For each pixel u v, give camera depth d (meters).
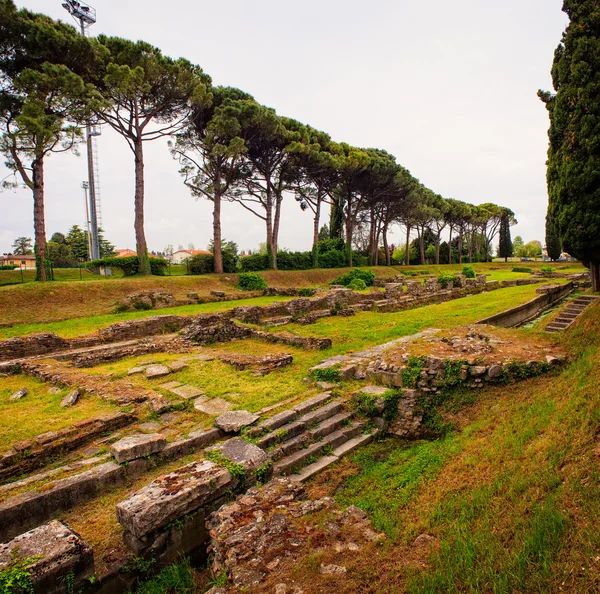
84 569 3.64
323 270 42.94
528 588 2.87
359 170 41.31
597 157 9.80
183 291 27.84
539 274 40.66
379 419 7.61
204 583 4.00
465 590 3.00
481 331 11.10
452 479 5.11
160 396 7.83
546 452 4.61
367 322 17.03
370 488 5.59
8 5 20.19
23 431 6.50
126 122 27.56
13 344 11.73
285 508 4.36
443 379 8.04
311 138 38.09
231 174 34.31
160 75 25.83
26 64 22.52
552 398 6.32
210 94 28.16
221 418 6.81
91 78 24.75
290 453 6.39
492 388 7.74
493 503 4.11
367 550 3.71
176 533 4.34
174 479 4.66
